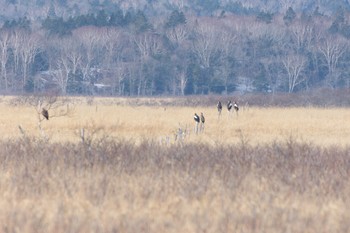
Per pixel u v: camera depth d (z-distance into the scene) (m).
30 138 97.06
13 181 65.06
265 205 56.91
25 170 69.06
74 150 80.31
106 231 48.84
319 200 59.53
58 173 68.25
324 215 53.84
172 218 52.84
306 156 78.62
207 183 64.12
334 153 82.94
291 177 67.69
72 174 68.06
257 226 50.38
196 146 86.50
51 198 59.44
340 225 51.22
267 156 79.19
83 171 69.56
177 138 113.56
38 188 61.94
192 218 52.38
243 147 83.00
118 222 51.03
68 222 50.62
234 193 61.09
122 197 59.00
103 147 80.12
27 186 62.81
